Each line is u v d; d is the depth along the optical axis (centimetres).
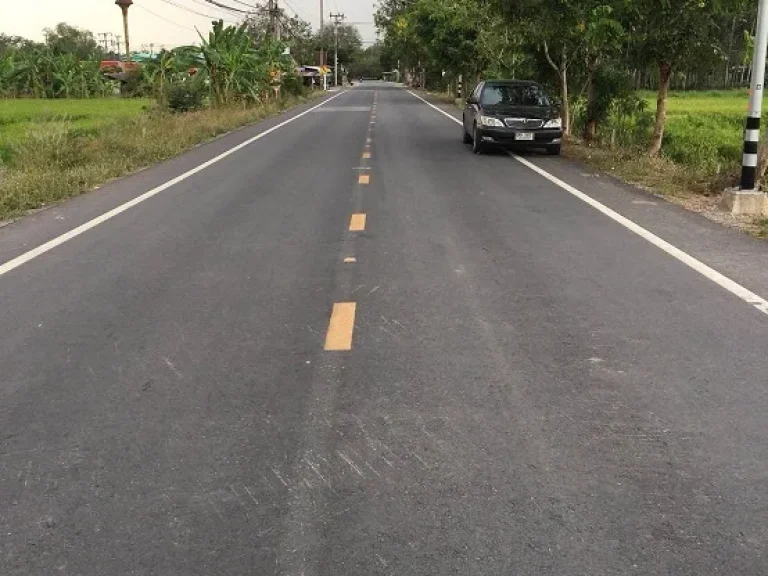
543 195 1226
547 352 547
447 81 5600
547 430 434
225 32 3503
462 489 376
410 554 326
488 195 1226
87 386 500
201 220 1034
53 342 579
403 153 1848
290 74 5141
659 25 1593
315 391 488
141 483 385
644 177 1397
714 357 534
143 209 1126
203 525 350
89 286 726
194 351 557
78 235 953
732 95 5875
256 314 637
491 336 580
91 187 1357
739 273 746
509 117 1786
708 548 328
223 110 3142
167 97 3294
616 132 2244
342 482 384
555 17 1731
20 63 5631
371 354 547
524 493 371
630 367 519
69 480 389
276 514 357
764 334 577
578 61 2278
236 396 482
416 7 5128
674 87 7044
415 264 791
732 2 1412
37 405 474
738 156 1917
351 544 334
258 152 1888
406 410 460
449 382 498
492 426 439
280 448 418
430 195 1224
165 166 1641
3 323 623
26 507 367
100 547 335
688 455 405
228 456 410
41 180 1259
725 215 1052
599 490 373
